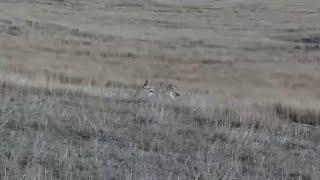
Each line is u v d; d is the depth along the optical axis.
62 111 44.09
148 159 35.12
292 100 82.69
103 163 33.03
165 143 39.66
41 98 49.78
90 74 123.12
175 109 53.91
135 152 36.22
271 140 44.75
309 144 45.44
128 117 46.38
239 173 34.88
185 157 36.66
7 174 28.34
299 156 40.91
